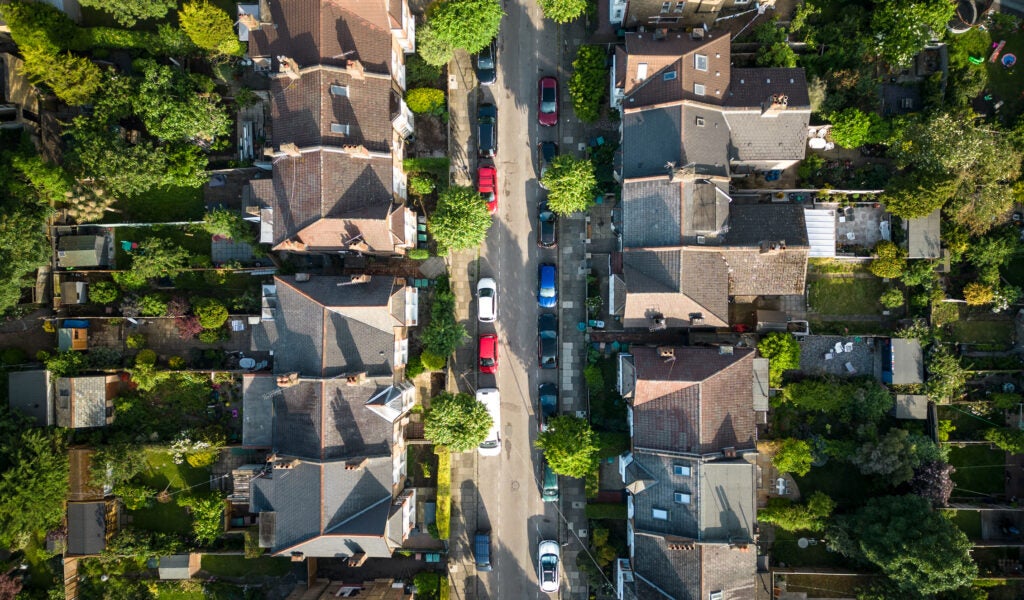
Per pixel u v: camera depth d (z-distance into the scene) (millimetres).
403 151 50156
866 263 49750
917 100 49062
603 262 50750
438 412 45375
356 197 43812
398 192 48188
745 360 44438
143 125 50562
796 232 44906
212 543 51375
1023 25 48562
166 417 51219
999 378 49312
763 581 48281
